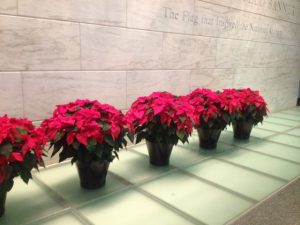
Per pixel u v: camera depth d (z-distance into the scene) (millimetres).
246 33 6891
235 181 3447
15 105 3508
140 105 3627
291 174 3707
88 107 3092
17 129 2334
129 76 4621
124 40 4441
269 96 8336
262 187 3307
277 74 8461
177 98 3820
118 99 4547
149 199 2965
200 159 4156
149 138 3658
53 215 2637
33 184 3248
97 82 4238
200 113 4215
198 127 4398
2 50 3309
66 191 3090
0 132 2199
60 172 3600
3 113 3432
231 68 6672
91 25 4016
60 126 2719
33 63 3566
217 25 6016
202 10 5598
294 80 9430
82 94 4102
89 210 2734
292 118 7590
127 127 3018
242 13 6637
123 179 3416
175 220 2604
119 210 2748
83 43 3979
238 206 2865
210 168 3828
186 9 5273
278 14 7930
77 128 2693
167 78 5223
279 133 5859
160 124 3498
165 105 3404
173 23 5098
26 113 3609
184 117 3395
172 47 5184
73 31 3848
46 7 3557
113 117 2908
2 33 3279
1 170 2152
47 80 3723
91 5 3969
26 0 3385
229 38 6414
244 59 7012
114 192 3096
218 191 3178
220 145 4859
